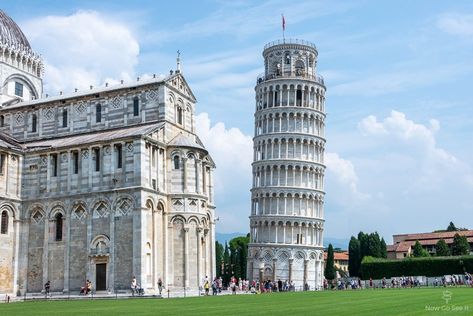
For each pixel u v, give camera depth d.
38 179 81.31
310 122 140.12
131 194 73.75
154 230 75.44
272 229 133.50
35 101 92.31
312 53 145.62
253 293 80.44
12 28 101.12
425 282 122.88
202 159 83.44
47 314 35.66
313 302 46.72
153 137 77.88
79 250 76.38
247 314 32.94
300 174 136.38
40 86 104.12
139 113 83.19
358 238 171.00
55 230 78.75
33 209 80.81
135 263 71.75
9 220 79.94
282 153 137.25
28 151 82.31
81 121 86.94
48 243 78.62
